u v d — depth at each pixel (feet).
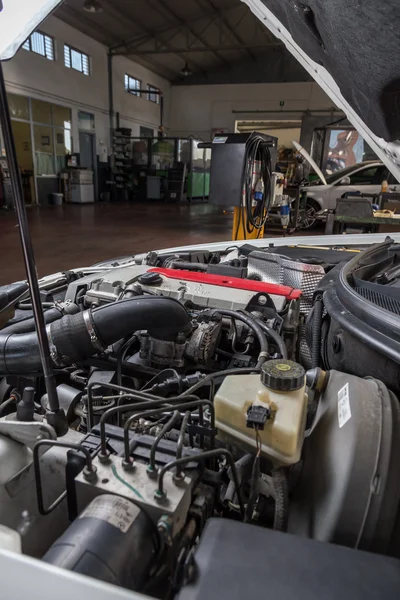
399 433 2.26
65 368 4.43
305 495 2.60
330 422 2.56
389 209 19.38
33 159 34.45
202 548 1.76
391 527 2.10
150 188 45.91
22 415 2.76
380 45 1.91
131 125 46.88
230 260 6.47
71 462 2.33
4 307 4.33
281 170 28.50
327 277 4.83
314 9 2.20
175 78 52.11
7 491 2.47
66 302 4.68
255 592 1.56
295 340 4.61
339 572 1.64
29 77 32.30
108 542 1.84
